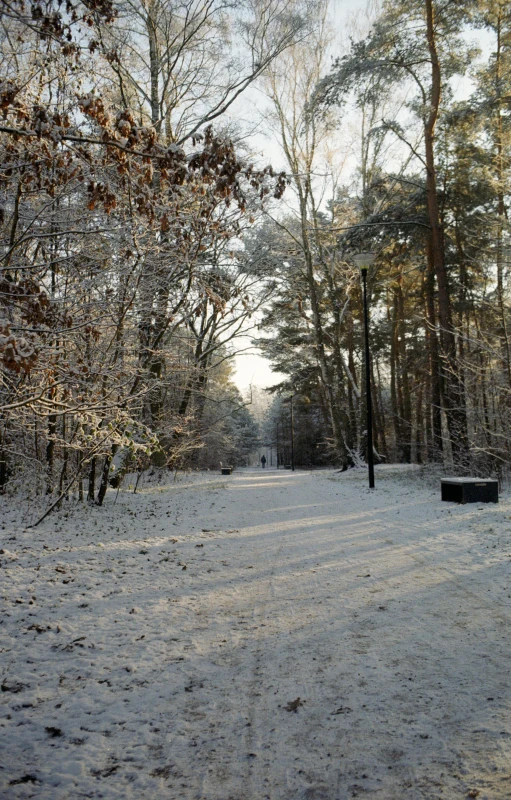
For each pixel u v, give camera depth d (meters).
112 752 3.09
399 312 38.12
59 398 7.27
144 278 8.20
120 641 4.76
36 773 2.88
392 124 21.97
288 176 5.64
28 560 7.54
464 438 18.08
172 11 14.70
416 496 14.77
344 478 25.11
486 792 2.63
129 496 16.34
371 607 5.51
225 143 4.84
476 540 8.45
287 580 6.68
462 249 24.91
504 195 20.64
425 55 19.31
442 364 20.06
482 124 19.61
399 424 39.16
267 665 4.22
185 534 10.22
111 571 7.21
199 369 16.92
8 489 12.74
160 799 2.67
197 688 3.86
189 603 5.84
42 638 4.83
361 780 2.78
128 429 10.49
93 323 6.62
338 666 4.15
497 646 4.39
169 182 5.00
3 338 3.70
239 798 2.67
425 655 4.29
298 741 3.16
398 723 3.31
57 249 7.72
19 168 6.14
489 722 3.27
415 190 23.59
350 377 31.23
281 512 13.48
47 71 6.00
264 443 103.50
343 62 19.17
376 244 23.70
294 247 23.81
